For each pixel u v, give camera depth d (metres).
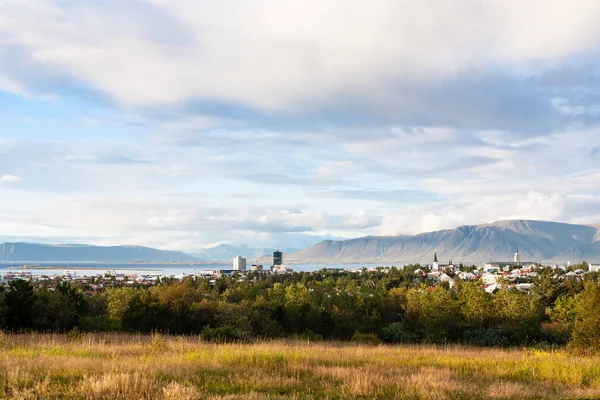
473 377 19.42
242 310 54.66
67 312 48.41
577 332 36.28
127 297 69.69
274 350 25.38
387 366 21.36
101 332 49.06
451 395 15.42
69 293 58.28
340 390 15.59
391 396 15.23
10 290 48.16
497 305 56.00
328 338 59.44
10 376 14.79
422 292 66.56
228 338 36.59
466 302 61.88
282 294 83.25
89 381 14.23
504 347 46.78
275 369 18.92
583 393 16.48
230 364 20.02
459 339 52.03
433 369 20.48
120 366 17.23
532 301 55.34
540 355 30.12
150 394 13.52
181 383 15.08
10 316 45.09
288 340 46.53
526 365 23.02
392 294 75.69
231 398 13.40
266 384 16.12
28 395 12.98
